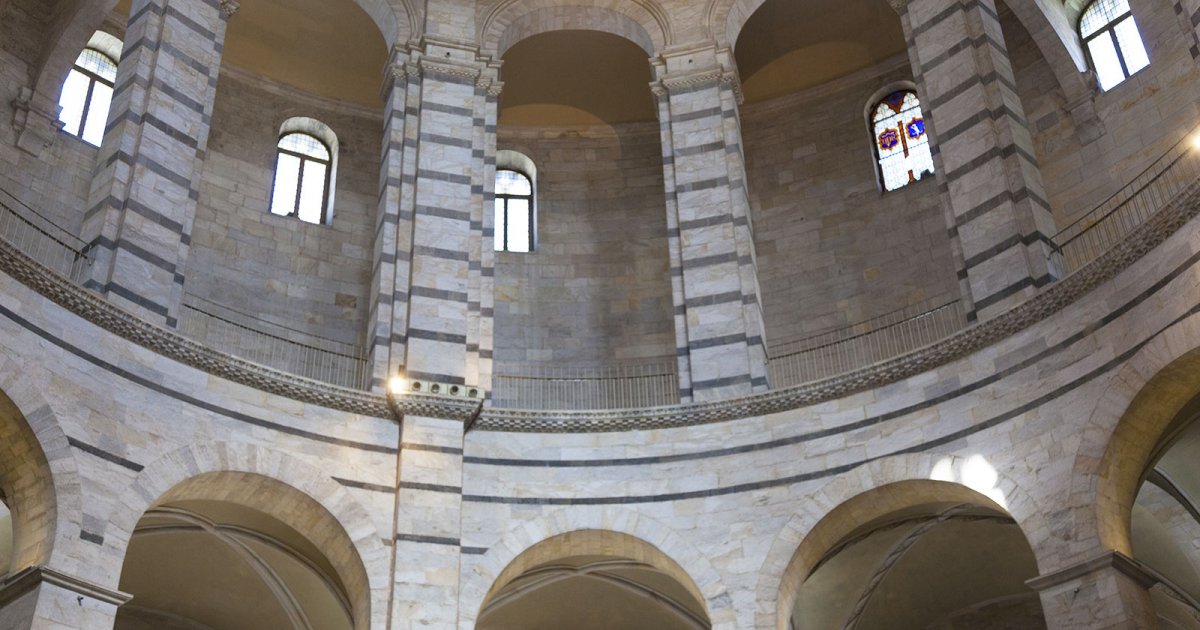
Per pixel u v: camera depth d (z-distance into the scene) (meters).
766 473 23.12
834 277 29.66
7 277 20.31
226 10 26.52
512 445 23.91
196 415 21.88
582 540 23.30
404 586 21.86
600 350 30.00
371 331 25.17
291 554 25.16
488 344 25.52
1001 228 23.33
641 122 32.88
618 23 29.50
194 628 27.20
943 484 21.81
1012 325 21.98
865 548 25.97
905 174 30.36
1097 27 28.83
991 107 24.53
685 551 22.72
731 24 28.75
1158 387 20.05
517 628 27.84
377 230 26.50
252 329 25.95
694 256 26.03
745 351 24.81
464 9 28.84
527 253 31.20
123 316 21.48
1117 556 19.25
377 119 32.22
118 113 24.20
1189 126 26.05
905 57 31.33
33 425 19.80
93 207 23.30
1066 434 20.70
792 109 32.03
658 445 23.83
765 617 21.73
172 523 24.47
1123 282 20.81
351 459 22.94
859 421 22.97
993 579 27.45
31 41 28.30
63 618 18.84
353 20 30.75
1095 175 27.19
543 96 32.59
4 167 26.78
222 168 29.89
